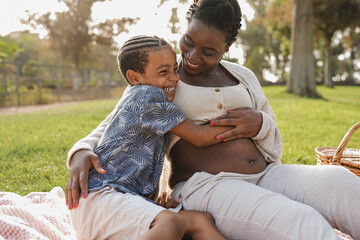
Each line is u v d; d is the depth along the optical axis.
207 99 2.37
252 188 2.03
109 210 1.97
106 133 2.27
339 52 47.41
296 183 2.16
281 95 19.38
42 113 12.40
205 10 2.22
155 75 2.29
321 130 7.85
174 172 2.45
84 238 2.08
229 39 2.34
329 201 2.02
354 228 1.95
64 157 5.09
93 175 2.15
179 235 1.82
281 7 28.05
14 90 20.16
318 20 28.98
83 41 39.78
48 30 38.81
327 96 21.23
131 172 2.15
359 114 11.06
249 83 2.66
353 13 28.30
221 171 2.24
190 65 2.36
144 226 1.84
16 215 2.61
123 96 2.36
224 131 2.28
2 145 5.98
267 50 47.47
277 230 1.83
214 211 2.06
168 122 2.20
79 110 12.63
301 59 20.20
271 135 2.39
